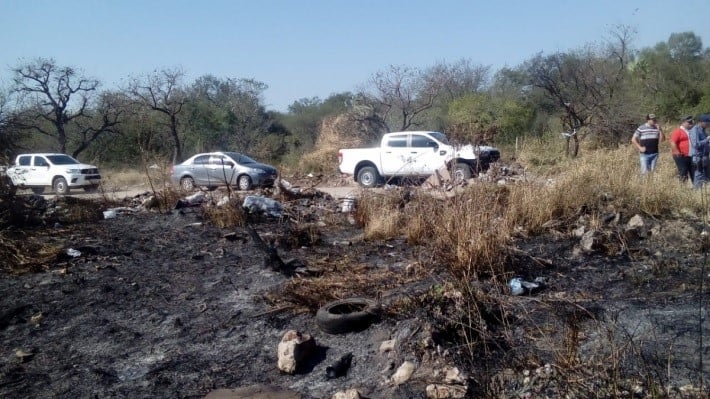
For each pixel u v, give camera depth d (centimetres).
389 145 1842
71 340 536
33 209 1026
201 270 709
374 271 673
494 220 690
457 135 970
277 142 3303
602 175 915
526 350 448
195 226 966
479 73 3219
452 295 511
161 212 1141
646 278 601
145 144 2064
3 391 454
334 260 739
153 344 520
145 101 3062
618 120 2061
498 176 939
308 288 597
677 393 368
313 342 478
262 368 468
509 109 2364
